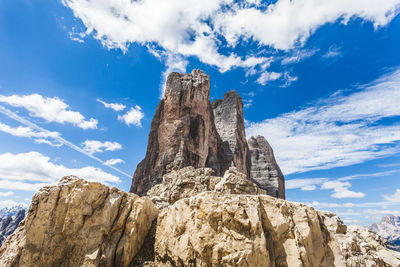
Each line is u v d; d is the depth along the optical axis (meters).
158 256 19.23
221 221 16.94
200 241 16.30
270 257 17.14
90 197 19.44
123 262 17.94
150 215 23.50
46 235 17.56
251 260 15.45
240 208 17.50
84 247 17.69
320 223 22.17
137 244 20.02
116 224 19.42
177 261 17.36
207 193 18.38
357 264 20.67
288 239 18.16
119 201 21.02
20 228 19.17
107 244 18.38
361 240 26.77
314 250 19.05
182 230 18.27
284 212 19.42
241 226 16.84
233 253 15.51
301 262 17.08
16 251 17.20
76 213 18.45
